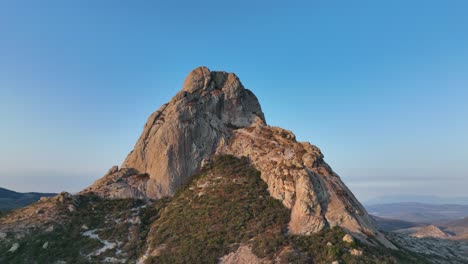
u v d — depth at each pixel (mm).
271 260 65938
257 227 76188
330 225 76188
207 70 125062
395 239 99312
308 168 88562
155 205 97500
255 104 129875
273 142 105688
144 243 81062
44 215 86688
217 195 90500
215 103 120062
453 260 96250
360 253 66750
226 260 68438
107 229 85438
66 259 73875
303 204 77312
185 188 101062
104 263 73625
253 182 93438
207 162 107625
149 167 107938
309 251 68062
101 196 98562
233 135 115438
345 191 86500
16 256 72625
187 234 78312
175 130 108750
